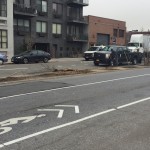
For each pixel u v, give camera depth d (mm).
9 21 45031
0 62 34844
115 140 7012
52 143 6789
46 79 19516
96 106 10805
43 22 54406
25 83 17422
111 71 25500
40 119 8891
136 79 19453
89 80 18859
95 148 6492
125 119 8938
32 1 51750
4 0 44281
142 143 6820
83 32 64688
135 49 41656
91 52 43344
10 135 7367
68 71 24078
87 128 7969
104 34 69812
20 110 10109
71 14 60781
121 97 12695
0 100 11992
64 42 59406
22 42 49875
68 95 13172
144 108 10516
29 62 36594
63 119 8898
